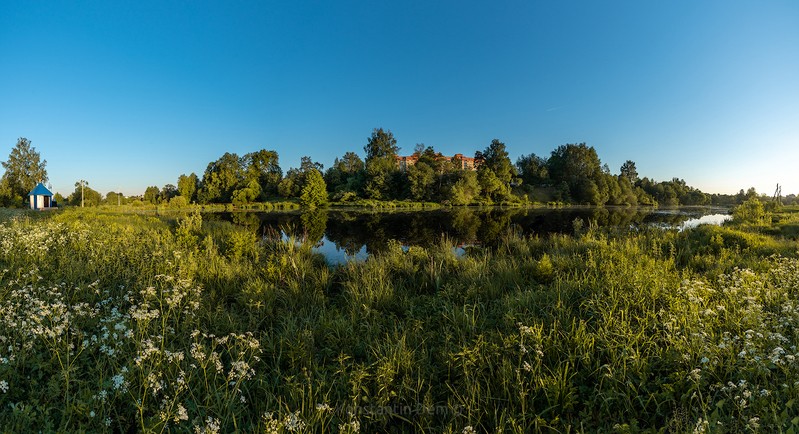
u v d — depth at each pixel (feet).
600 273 24.56
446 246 41.09
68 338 13.99
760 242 36.60
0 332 13.57
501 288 24.09
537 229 86.12
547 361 13.89
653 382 11.88
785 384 10.36
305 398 12.05
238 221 109.40
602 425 10.98
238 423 10.90
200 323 17.75
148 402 11.15
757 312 15.17
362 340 16.33
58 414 10.34
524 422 10.71
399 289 25.03
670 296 18.02
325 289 26.32
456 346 14.99
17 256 25.09
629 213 170.40
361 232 78.95
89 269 23.39
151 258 28.19
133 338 13.50
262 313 20.02
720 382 11.24
